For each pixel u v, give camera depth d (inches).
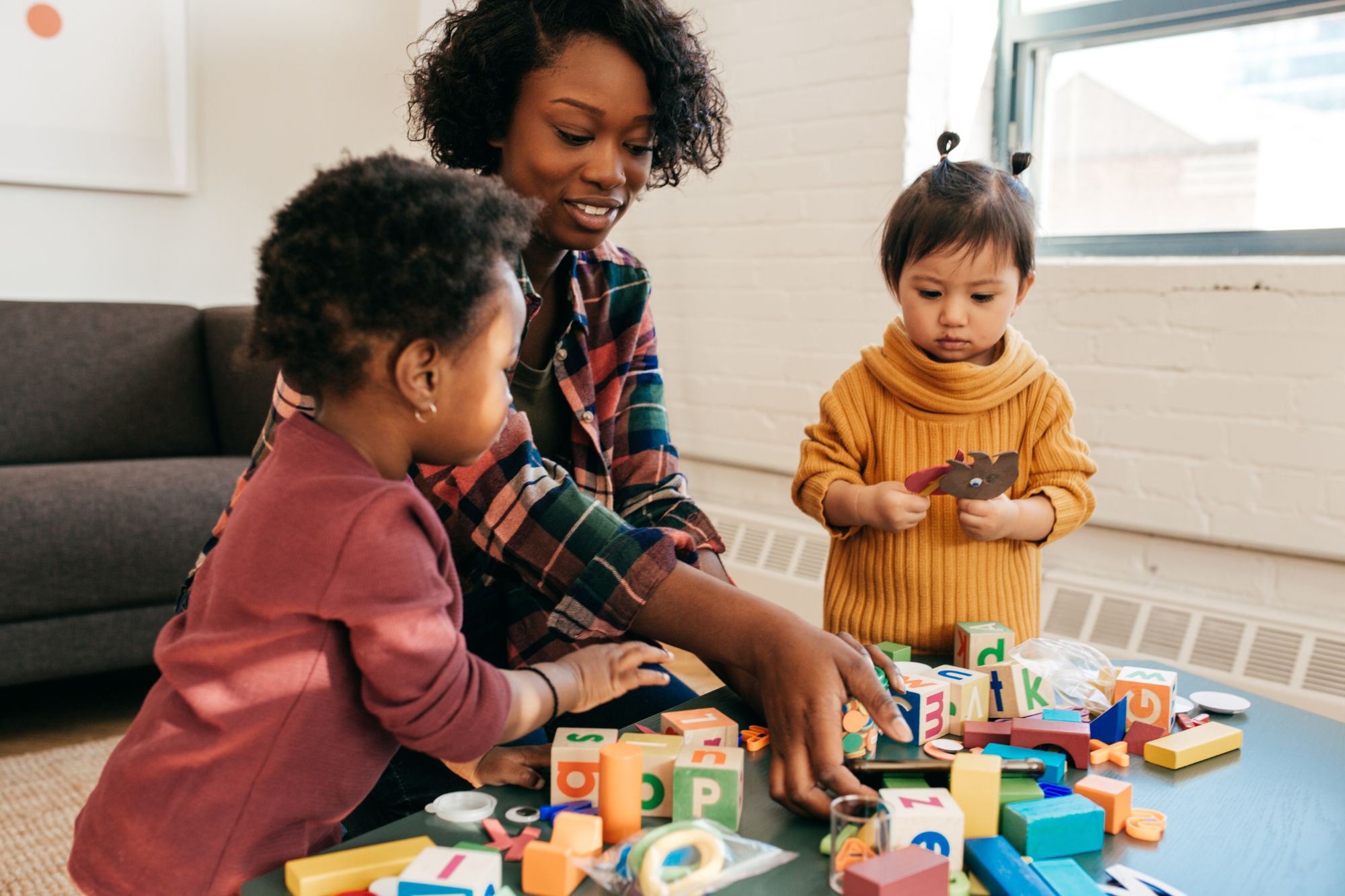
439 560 31.3
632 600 36.3
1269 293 78.5
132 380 102.1
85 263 108.7
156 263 112.9
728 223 111.0
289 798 29.0
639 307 51.9
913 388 48.9
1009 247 46.6
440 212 29.2
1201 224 89.3
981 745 35.4
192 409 105.7
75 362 99.4
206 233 115.6
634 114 42.3
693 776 29.6
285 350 30.0
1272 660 76.2
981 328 47.5
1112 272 85.8
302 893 26.4
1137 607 83.2
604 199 43.3
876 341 99.9
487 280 29.8
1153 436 84.9
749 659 34.2
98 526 80.4
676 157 46.7
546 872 26.5
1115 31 92.7
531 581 40.4
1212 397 81.8
